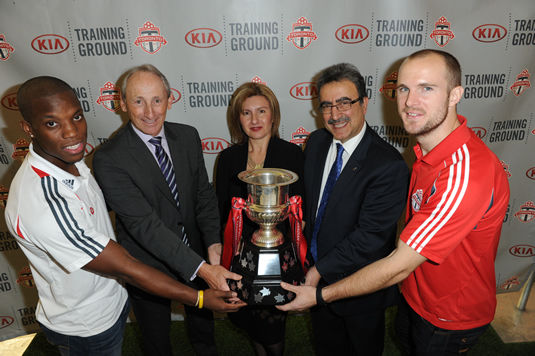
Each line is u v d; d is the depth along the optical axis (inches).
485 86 89.5
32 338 98.2
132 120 63.2
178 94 88.3
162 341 74.6
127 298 65.5
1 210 90.5
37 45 81.2
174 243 62.8
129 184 63.4
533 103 91.2
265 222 54.9
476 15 84.4
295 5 83.1
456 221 47.6
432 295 57.1
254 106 70.0
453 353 59.5
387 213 61.1
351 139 64.7
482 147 50.6
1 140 85.8
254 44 85.5
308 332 95.6
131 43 83.4
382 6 83.6
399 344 89.7
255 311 71.1
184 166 69.7
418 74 48.5
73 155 50.1
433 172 51.9
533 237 101.7
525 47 86.8
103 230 58.2
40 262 52.4
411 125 51.2
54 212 47.8
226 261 61.6
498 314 97.8
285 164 71.5
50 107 46.3
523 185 97.3
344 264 61.6
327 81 61.6
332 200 64.2
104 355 58.9
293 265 57.6
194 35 84.1
